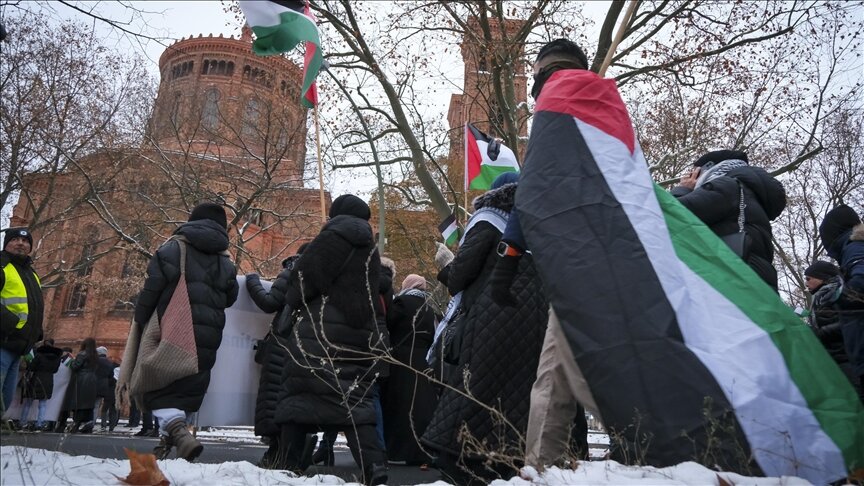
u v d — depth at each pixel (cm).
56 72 1808
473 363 343
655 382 255
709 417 242
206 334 450
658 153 1858
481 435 333
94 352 1322
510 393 338
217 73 3544
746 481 225
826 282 527
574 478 240
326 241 402
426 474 562
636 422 251
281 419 391
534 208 297
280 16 638
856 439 251
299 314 413
